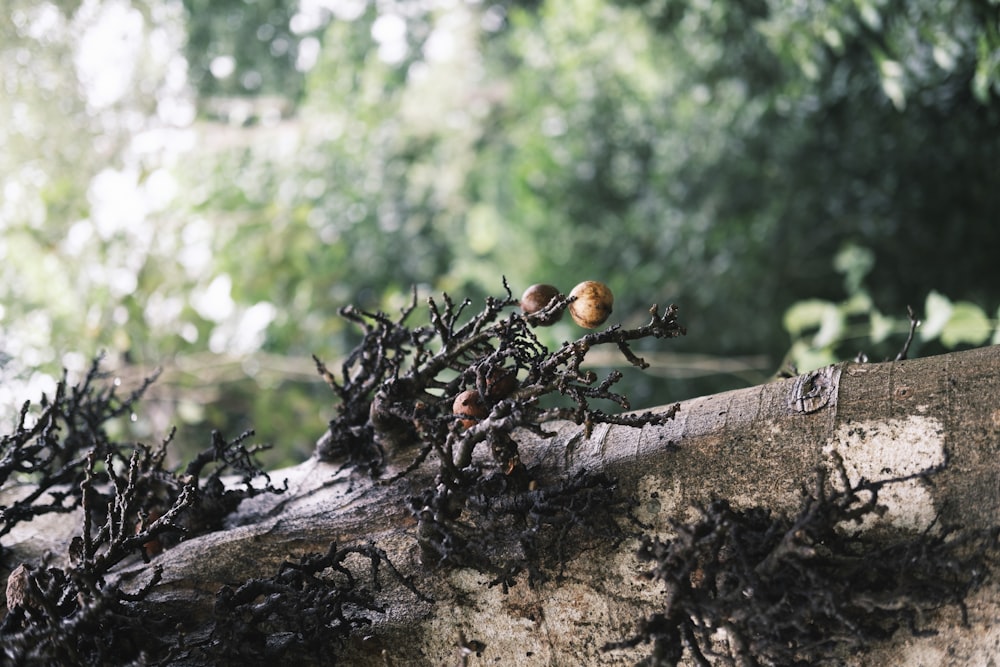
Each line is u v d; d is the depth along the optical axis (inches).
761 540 33.6
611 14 116.7
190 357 85.4
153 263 86.0
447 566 37.2
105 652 34.6
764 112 102.3
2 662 34.6
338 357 93.6
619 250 125.0
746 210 110.0
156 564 39.7
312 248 103.5
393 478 38.3
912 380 35.6
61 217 84.8
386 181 142.9
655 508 36.5
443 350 38.8
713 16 94.0
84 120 91.4
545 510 36.1
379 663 37.9
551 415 34.5
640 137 123.2
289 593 36.7
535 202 129.9
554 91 136.0
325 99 142.1
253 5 146.5
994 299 97.0
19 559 41.8
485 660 37.4
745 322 108.6
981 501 33.5
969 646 33.0
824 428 35.6
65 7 90.5
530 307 38.3
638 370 111.6
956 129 86.7
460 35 162.6
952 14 64.2
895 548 33.4
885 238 99.0
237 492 41.2
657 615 32.9
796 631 33.7
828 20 73.1
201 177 131.1
